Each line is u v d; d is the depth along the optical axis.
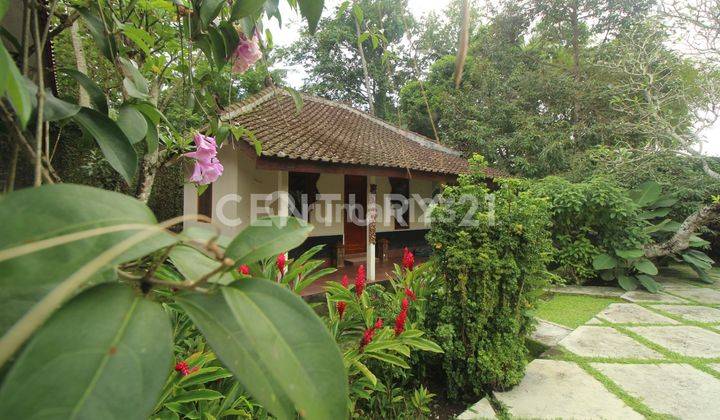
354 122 8.97
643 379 2.77
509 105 10.60
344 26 11.48
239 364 0.39
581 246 6.21
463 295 2.62
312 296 4.61
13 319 0.36
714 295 5.47
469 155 10.90
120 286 0.39
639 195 7.15
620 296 5.43
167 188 7.99
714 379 2.77
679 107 6.91
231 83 1.50
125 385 0.30
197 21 1.00
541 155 9.66
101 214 0.33
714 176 6.43
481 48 11.32
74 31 1.10
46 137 0.66
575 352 3.31
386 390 2.40
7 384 0.25
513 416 2.29
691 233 6.15
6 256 0.26
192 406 1.62
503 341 2.61
